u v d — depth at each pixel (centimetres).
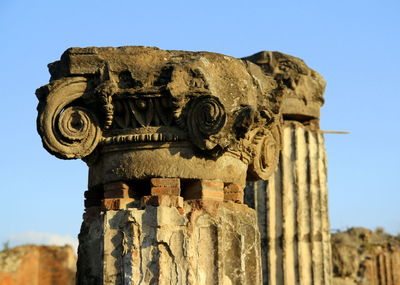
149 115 1496
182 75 1476
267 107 1603
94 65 1507
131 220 1472
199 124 1470
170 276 1453
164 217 1466
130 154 1501
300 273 2767
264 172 1683
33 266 4209
